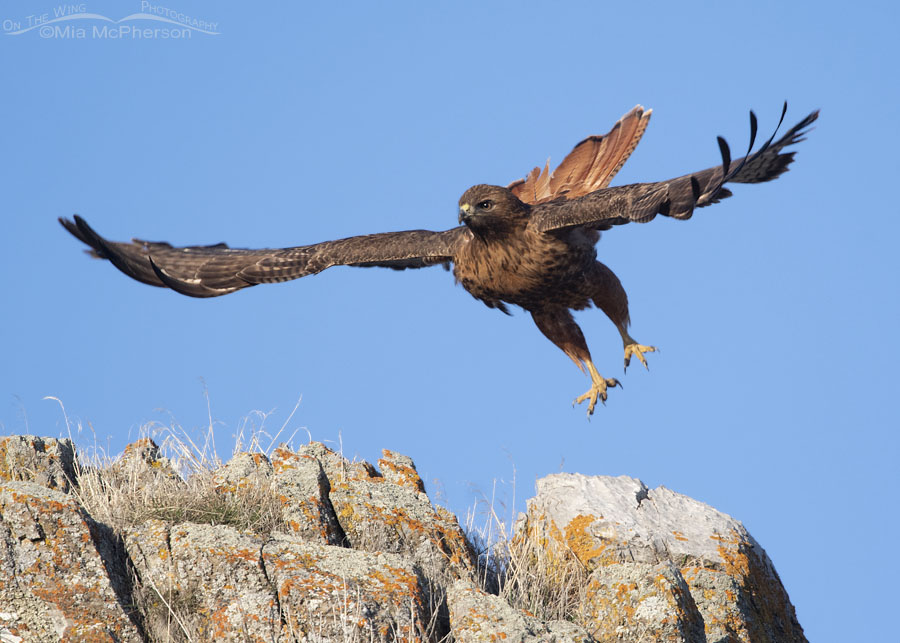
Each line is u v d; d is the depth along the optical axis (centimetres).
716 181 1088
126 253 1316
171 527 1021
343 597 952
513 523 1277
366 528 1133
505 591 1118
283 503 1123
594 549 1183
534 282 1346
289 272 1354
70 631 912
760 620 1154
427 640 938
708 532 1208
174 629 945
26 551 948
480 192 1296
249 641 935
